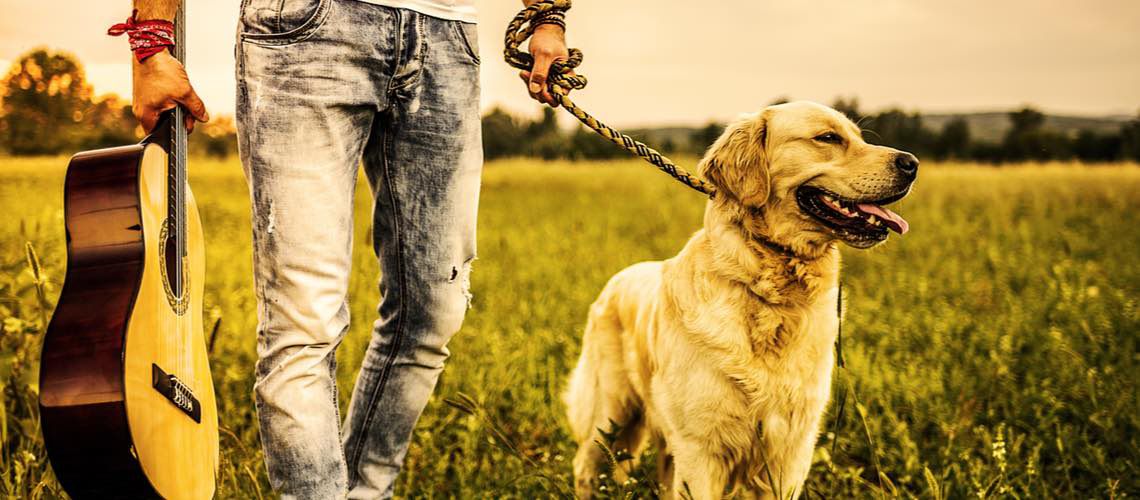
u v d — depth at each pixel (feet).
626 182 65.82
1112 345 15.40
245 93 7.52
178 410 6.63
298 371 7.67
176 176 7.05
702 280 9.93
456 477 11.23
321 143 7.57
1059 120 171.32
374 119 8.34
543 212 44.16
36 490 8.45
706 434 9.81
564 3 9.27
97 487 6.04
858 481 10.65
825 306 9.98
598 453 12.26
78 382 5.84
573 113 9.39
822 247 10.02
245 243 27.71
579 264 25.48
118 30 7.00
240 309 17.75
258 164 7.52
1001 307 19.85
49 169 49.62
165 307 6.65
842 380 13.15
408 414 9.08
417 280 8.64
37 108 51.26
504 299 20.24
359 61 7.63
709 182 10.43
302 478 7.66
